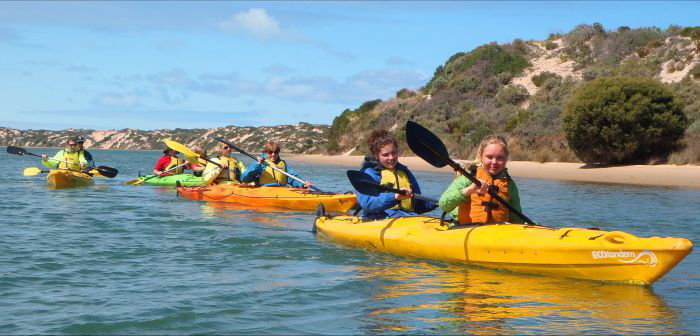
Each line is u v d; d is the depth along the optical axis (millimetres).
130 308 4531
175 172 16922
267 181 12242
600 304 4625
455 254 6059
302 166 33000
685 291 5020
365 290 5082
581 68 33344
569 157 22703
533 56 37250
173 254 6609
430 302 4715
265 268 5941
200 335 3963
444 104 35188
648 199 12789
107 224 8836
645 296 4859
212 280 5414
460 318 4297
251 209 11109
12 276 5488
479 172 6055
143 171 26125
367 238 6938
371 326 4133
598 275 5215
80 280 5387
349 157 40781
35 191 14344
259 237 7758
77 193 13938
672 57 29219
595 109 19938
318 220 8195
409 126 6148
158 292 4984
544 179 18859
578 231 5453
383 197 7176
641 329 4039
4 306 4582
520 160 24656
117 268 5887
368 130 41719
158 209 10906
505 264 5719
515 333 3973
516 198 6164
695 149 18766
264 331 4035
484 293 4969
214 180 13453
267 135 87625
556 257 5375
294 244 7273
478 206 6145
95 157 53219
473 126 30688
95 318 4293
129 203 11875
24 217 9547
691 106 22375
